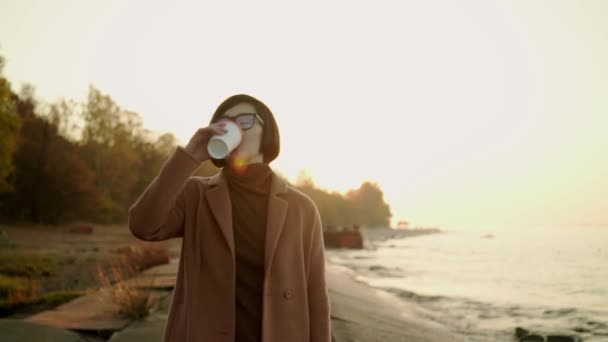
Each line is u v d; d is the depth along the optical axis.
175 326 1.75
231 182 1.84
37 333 4.57
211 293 1.68
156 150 85.31
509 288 18.28
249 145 1.84
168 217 1.75
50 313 6.70
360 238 59.72
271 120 1.93
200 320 1.65
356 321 8.00
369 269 26.70
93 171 67.56
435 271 26.09
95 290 10.13
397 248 62.66
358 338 6.76
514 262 34.53
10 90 34.00
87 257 21.38
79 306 7.18
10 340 4.28
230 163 1.84
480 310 12.92
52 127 59.34
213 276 1.69
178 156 1.59
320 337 1.87
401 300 13.84
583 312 12.90
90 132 68.50
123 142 70.81
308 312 1.80
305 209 1.93
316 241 1.96
